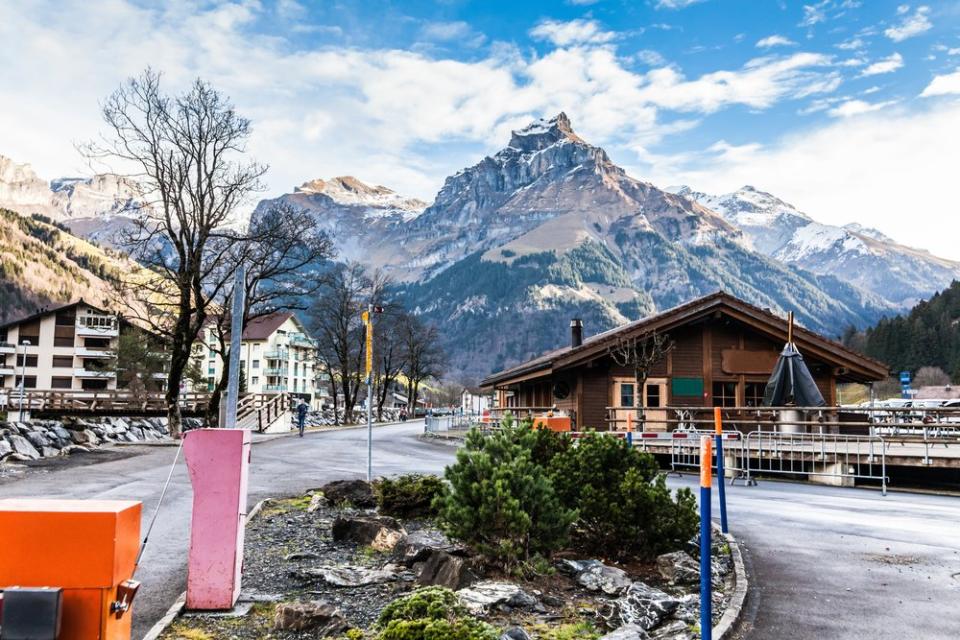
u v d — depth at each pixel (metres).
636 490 8.33
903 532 10.95
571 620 6.12
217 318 30.78
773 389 22.56
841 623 6.54
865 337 146.50
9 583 3.42
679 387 28.89
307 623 5.63
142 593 6.93
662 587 7.46
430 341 81.69
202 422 35.81
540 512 7.68
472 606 6.09
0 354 88.12
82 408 34.94
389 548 8.53
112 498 12.44
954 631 6.33
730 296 28.28
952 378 110.81
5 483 14.02
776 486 17.45
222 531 6.25
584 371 28.75
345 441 33.06
